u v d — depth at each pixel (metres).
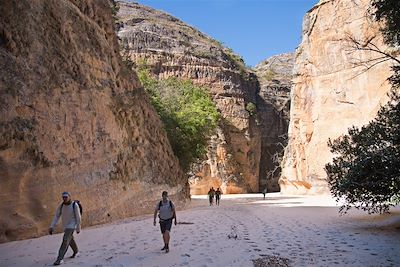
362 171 12.61
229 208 24.25
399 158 11.91
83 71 16.28
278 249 9.81
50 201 12.73
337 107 40.19
